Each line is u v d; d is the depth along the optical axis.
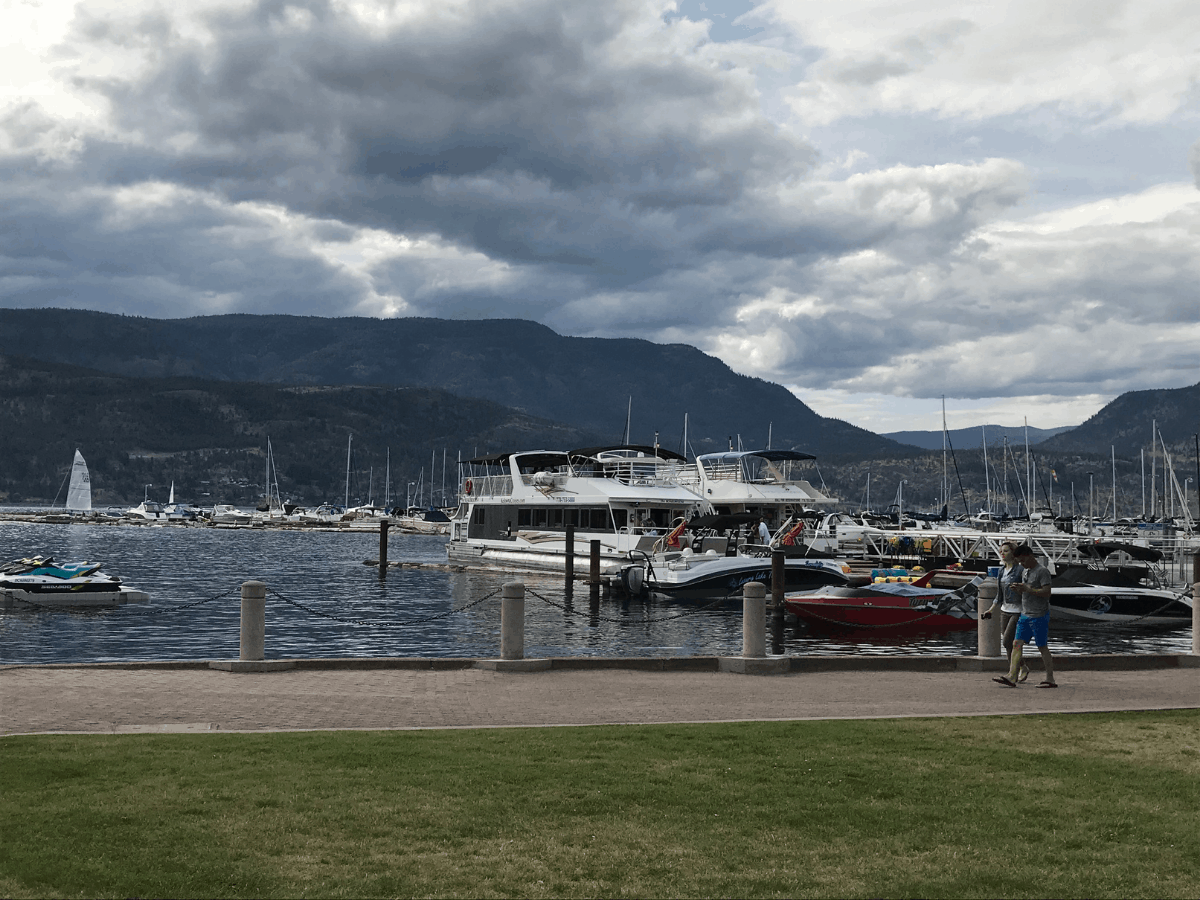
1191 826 9.09
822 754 11.66
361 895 7.29
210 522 171.62
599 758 11.30
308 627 37.31
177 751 11.30
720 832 8.80
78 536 129.88
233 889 7.32
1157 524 118.88
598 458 56.94
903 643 34.62
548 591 49.19
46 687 16.03
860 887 7.58
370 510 188.25
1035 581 17.88
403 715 14.40
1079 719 14.16
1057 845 8.58
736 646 33.25
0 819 8.67
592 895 7.38
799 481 59.59
